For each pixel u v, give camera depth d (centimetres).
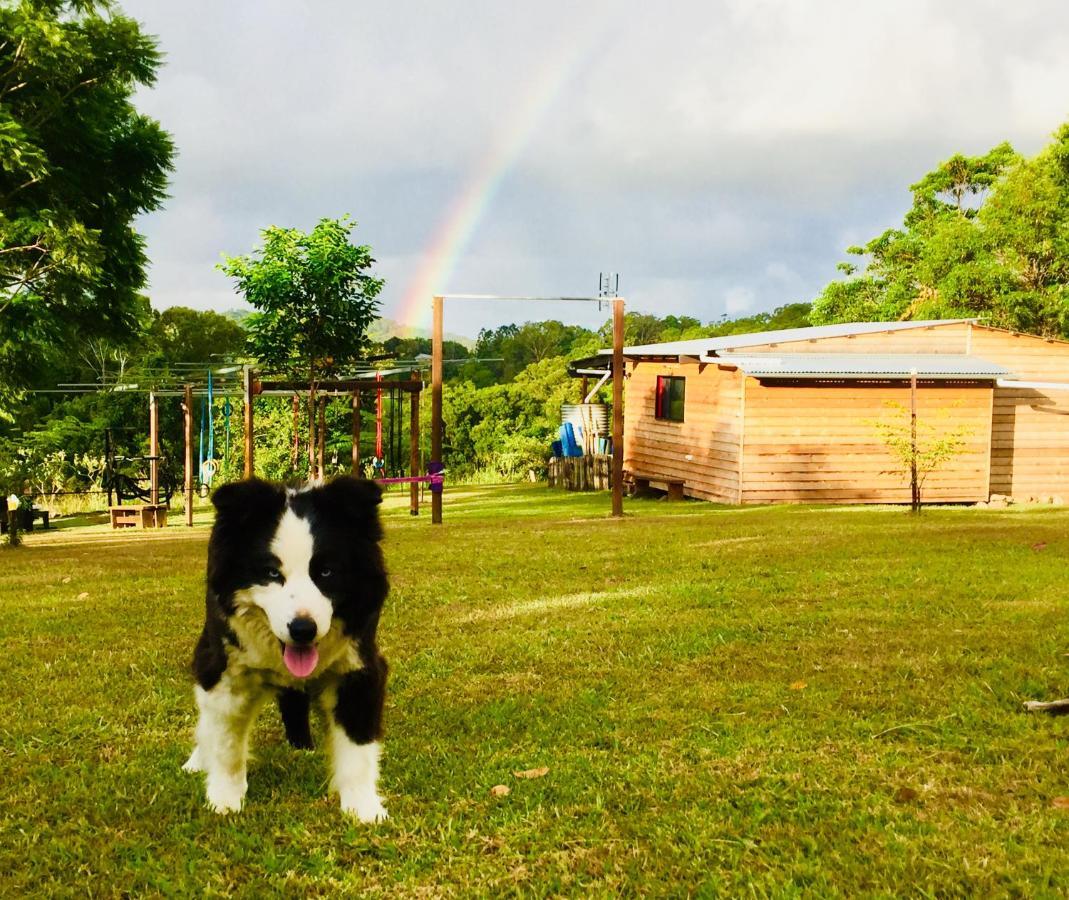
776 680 533
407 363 2494
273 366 2098
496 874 308
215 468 2786
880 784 377
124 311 2334
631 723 460
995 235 3347
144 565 1111
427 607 769
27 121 2019
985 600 754
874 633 643
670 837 330
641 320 5381
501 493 2722
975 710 466
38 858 321
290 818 355
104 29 2062
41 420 3447
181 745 437
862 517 1577
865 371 2103
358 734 354
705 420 2328
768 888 294
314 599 319
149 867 315
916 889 289
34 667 585
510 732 453
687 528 1405
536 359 5875
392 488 2927
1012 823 337
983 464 2223
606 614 725
